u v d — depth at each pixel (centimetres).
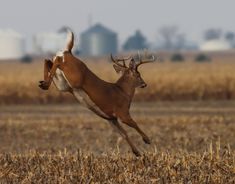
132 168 4597
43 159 5034
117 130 5156
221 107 13512
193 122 10231
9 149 7669
